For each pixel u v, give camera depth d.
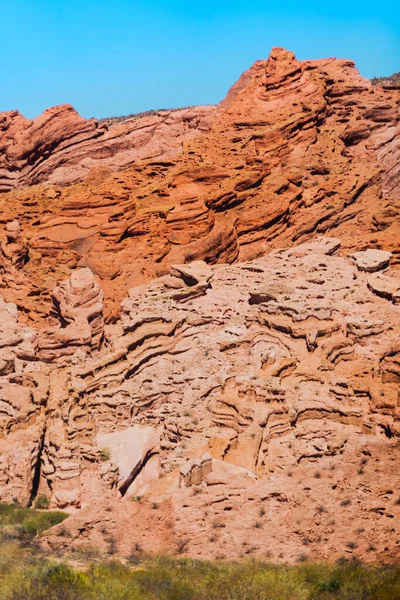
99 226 88.06
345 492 42.91
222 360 60.47
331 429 49.78
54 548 39.91
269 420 49.62
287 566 38.22
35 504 47.50
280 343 61.50
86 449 49.72
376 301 68.75
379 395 53.00
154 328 62.91
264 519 41.41
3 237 87.62
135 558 38.94
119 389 56.59
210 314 67.31
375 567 37.88
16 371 62.09
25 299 79.38
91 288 71.50
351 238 87.88
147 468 52.41
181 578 37.03
